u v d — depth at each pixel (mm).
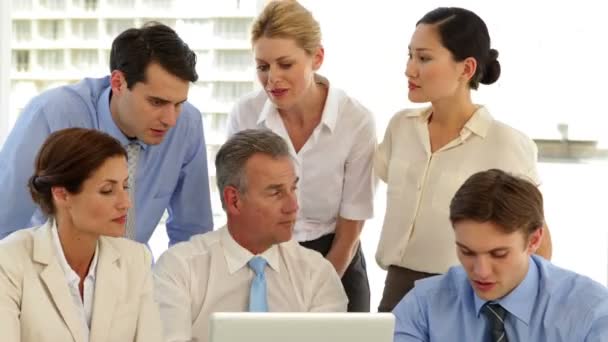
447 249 2812
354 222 3096
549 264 2301
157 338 2305
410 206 2850
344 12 4102
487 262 2105
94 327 2221
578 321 2182
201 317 2508
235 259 2523
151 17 4164
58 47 4223
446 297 2344
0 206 2682
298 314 1627
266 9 2832
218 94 4152
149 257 2387
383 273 4293
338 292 2602
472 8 4090
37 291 2170
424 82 2760
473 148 2791
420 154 2846
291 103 2859
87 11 4191
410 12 4070
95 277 2268
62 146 2150
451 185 2785
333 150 3033
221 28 4121
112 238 2340
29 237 2238
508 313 2236
